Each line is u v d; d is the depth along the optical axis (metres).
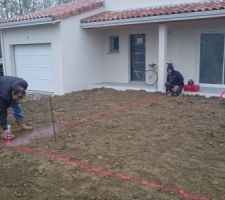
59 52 13.28
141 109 9.67
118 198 4.28
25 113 9.80
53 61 13.62
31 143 6.68
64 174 5.05
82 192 4.46
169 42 13.49
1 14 33.81
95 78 14.98
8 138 6.96
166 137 6.81
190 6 11.91
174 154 5.80
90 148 6.20
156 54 14.04
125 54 14.83
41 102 11.65
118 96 12.12
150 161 5.48
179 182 4.70
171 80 11.95
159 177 4.87
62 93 13.52
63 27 13.14
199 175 4.93
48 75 14.30
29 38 14.44
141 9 13.82
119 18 12.78
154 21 11.93
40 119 8.88
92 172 5.09
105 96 12.23
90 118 8.73
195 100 10.82
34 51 14.65
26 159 5.77
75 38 13.73
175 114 8.91
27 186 4.70
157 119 8.38
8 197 4.39
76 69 13.91
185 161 5.48
